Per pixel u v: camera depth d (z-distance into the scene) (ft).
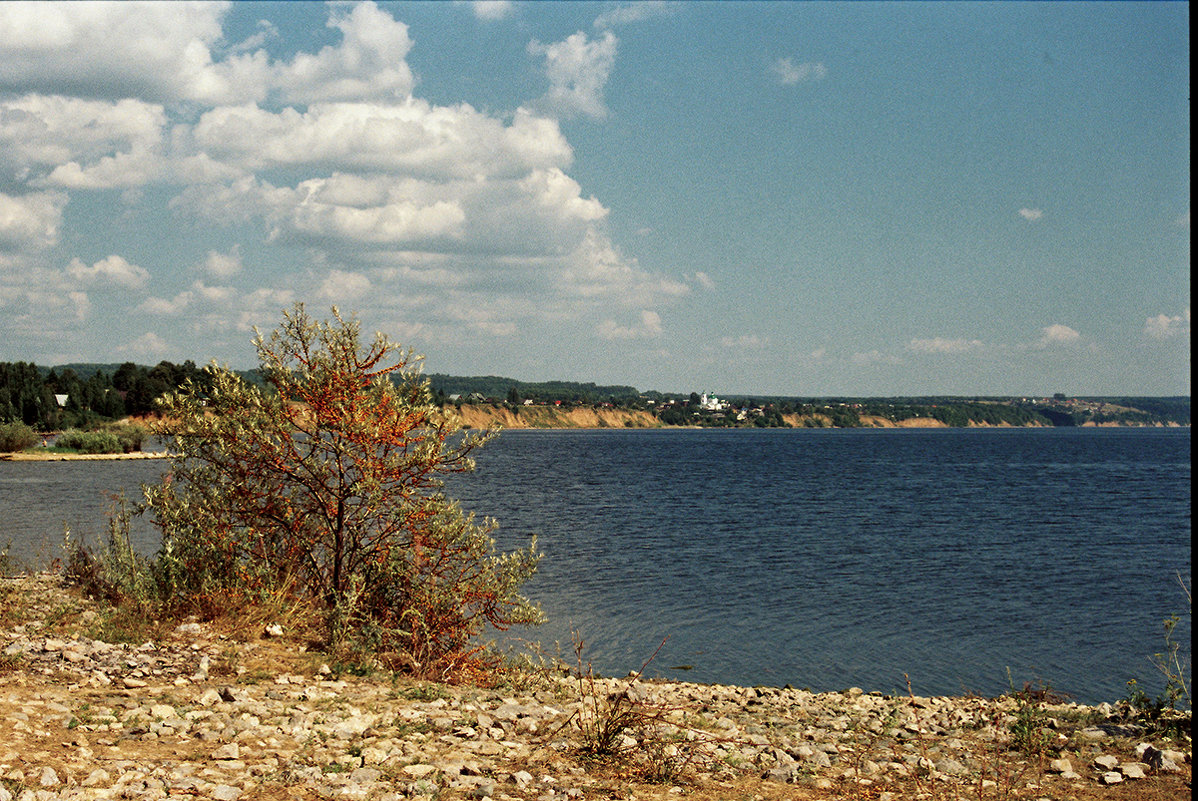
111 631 33.63
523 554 40.40
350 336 39.58
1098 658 65.82
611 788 21.50
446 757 22.98
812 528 148.56
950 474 310.65
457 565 39.75
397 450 39.91
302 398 39.65
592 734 26.07
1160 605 85.81
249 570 38.93
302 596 38.75
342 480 38.91
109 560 42.42
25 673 27.30
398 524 38.91
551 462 369.50
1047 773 24.95
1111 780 23.62
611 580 94.27
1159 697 32.86
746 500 201.57
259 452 39.37
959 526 153.69
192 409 40.16
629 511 171.73
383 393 39.06
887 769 25.16
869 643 69.56
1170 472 325.42
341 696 28.99
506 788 20.86
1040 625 76.54
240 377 40.14
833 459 418.51
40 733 21.47
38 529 108.06
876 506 190.90
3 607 37.29
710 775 23.40
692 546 123.13
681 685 45.96
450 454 39.93
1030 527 152.97
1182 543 132.77
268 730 23.88
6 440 317.22
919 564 110.32
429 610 37.83
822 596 88.28
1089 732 29.81
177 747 21.90
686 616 77.66
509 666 39.29
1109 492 233.96
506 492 213.66
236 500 39.63
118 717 23.76
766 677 59.67
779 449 552.00
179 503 39.27
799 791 22.47
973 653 67.00
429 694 30.50
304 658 33.42
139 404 490.08
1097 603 86.69
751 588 91.56
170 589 37.93
